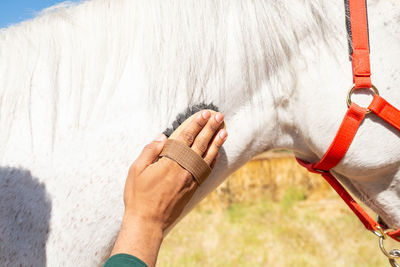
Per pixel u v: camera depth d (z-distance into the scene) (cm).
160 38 86
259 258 420
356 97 86
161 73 86
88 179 86
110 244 88
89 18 93
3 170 86
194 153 76
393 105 86
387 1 88
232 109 89
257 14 86
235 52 86
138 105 86
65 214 85
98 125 87
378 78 86
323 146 90
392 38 87
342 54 86
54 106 87
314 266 398
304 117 89
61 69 89
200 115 79
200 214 545
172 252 438
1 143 87
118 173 85
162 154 77
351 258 409
